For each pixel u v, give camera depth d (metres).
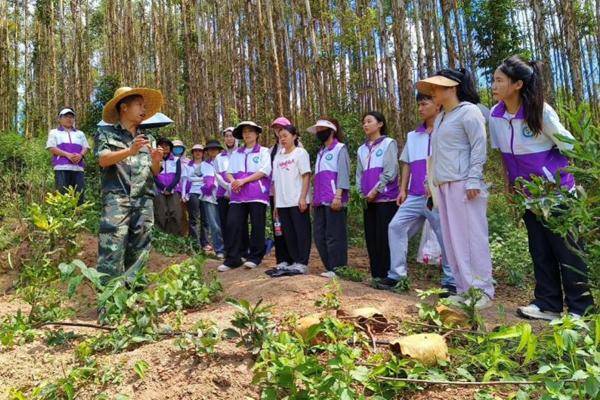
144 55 21.98
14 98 20.16
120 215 4.12
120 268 4.07
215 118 17.05
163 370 2.61
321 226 5.16
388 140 4.74
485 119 3.89
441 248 4.44
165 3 21.19
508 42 13.31
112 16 21.25
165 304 3.61
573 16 10.35
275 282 4.12
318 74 14.24
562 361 2.09
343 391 2.04
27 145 12.49
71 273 2.86
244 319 2.60
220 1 18.28
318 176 5.07
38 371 2.82
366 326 2.92
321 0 15.98
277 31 14.66
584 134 2.19
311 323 2.78
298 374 2.14
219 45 18.42
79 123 19.78
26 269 3.70
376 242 4.81
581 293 3.27
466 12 13.94
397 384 2.29
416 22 14.64
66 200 3.76
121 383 2.55
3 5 18.53
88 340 3.08
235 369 2.53
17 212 7.11
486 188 3.63
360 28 15.08
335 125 5.19
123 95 4.17
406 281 4.25
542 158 3.43
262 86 13.83
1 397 2.57
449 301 2.99
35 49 21.14
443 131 3.69
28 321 3.51
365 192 4.81
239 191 5.68
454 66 12.14
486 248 3.60
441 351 2.50
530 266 5.70
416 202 4.46
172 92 20.30
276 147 5.81
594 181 2.33
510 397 2.06
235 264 5.70
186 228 8.19
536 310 3.43
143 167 4.37
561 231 2.41
